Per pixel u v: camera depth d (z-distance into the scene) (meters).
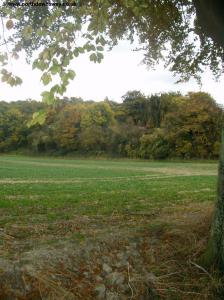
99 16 5.49
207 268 7.48
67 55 5.17
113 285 6.99
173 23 10.80
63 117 95.56
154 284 7.21
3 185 24.08
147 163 70.00
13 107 109.00
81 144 93.12
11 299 5.92
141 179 32.69
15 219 11.17
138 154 82.94
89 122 91.38
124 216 12.01
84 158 90.56
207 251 7.70
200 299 6.93
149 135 82.00
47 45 5.39
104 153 89.88
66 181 29.73
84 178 34.03
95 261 7.28
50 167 55.75
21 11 5.73
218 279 7.22
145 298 6.98
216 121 73.88
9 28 5.28
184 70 12.05
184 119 76.25
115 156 87.75
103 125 91.81
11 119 107.62
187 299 6.95
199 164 65.19
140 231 8.82
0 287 5.97
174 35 11.07
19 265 6.46
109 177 35.78
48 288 6.32
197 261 7.73
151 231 8.84
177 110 79.12
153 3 9.84
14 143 107.81
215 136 74.12
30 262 6.64
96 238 8.04
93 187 23.02
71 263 7.00
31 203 14.63
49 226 10.19
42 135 99.25
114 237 8.20
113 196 17.62
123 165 63.75
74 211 12.94
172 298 6.99
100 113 91.62
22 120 106.56
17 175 36.59
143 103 93.38
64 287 6.50
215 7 7.44
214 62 11.66
